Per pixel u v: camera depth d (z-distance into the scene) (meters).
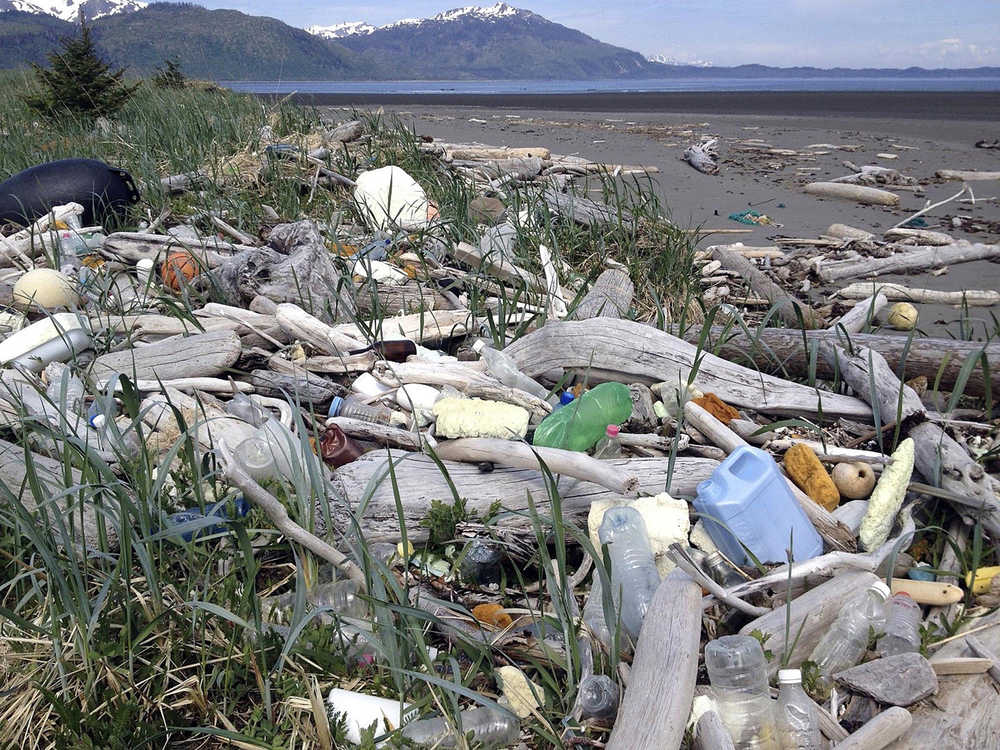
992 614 3.02
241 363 4.70
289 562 3.34
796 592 3.03
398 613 2.80
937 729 2.46
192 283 5.90
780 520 3.20
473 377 4.33
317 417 4.32
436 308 5.89
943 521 3.56
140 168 9.66
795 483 3.68
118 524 2.97
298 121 12.76
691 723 2.44
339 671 2.82
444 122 25.12
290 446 3.15
